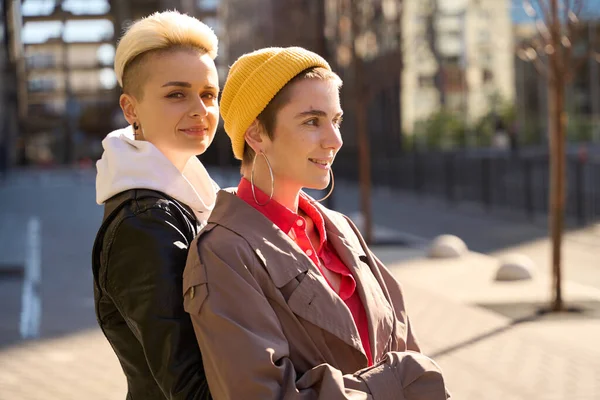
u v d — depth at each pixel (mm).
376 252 12742
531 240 14195
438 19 35312
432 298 8742
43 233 16812
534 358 6352
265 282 1986
